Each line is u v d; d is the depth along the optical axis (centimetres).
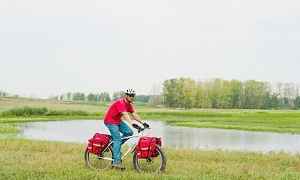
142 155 1459
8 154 1844
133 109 1539
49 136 4728
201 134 5528
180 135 5269
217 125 7756
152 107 19762
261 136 5384
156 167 1564
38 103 18562
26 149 2159
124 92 1527
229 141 4481
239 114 12725
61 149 2161
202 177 1359
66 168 1482
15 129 5472
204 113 13075
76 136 4838
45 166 1528
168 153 2034
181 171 1496
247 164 1775
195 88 19888
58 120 9325
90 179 1311
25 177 1318
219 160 1947
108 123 1522
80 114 11706
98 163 1577
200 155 2027
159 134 5394
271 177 1422
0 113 10231
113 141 1527
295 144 4225
